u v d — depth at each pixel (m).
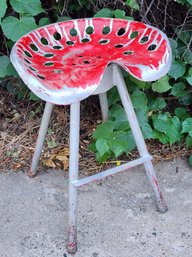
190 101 2.13
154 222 1.76
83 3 2.01
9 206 1.82
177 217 1.78
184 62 1.98
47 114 1.76
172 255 1.64
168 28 2.07
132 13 1.96
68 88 1.43
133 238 1.70
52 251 1.66
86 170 1.99
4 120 2.18
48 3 2.04
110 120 1.95
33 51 1.66
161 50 1.61
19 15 1.90
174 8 2.04
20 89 2.18
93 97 2.18
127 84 1.96
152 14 2.00
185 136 2.09
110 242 1.68
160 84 1.97
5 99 2.24
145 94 2.01
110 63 1.61
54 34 1.79
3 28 1.77
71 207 1.61
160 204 1.78
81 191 1.89
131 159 2.03
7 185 1.92
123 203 1.84
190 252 1.65
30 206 1.83
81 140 2.10
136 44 1.69
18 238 1.70
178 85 2.06
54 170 1.99
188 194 1.88
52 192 1.89
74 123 1.54
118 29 1.75
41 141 1.84
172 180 1.95
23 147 2.07
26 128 2.14
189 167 2.01
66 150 2.06
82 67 1.56
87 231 1.72
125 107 1.66
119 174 1.96
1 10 1.74
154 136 2.01
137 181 1.93
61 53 1.67
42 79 1.48
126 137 1.90
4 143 2.08
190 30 2.00
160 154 2.06
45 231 1.73
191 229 1.73
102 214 1.79
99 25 1.76
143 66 1.54
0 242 1.68
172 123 2.03
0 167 1.99
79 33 1.75
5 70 1.89
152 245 1.67
